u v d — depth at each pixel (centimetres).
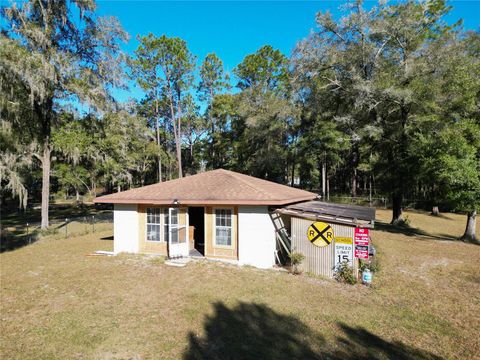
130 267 1094
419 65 1781
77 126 2031
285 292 852
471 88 1600
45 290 877
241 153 3628
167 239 1251
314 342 594
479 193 1355
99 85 1853
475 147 1452
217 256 1170
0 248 1466
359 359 538
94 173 2612
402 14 1862
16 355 553
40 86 1575
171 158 4197
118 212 1322
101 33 1873
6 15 1605
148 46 3638
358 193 4244
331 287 897
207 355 549
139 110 4006
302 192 1652
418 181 1842
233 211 1146
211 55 4156
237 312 725
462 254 1302
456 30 1988
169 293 845
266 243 1091
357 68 2073
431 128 1689
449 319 704
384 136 1994
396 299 817
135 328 649
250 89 3378
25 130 1825
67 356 549
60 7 1758
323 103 2517
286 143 3500
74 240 1667
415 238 1678
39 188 3997
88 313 721
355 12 2014
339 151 3319
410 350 572
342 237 963
